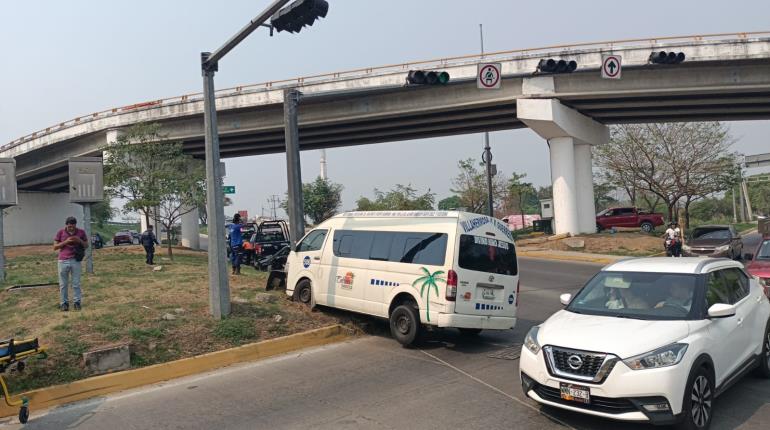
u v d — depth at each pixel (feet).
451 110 99.14
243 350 30.45
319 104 101.40
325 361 29.94
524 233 129.39
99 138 117.08
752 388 23.35
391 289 33.68
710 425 19.26
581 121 105.09
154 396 24.86
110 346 27.50
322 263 38.29
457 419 20.61
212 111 35.17
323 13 29.84
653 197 179.83
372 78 98.84
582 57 92.68
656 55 54.85
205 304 36.68
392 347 32.96
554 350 19.20
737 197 266.57
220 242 34.53
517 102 95.04
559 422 19.99
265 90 101.96
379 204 134.21
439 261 31.73
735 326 21.44
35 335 28.99
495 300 33.14
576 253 94.38
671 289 21.62
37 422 22.09
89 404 24.13
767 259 41.81
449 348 32.60
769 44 85.66
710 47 87.04
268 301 39.19
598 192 155.22
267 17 30.25
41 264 66.28
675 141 115.14
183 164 77.66
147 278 47.75
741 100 96.48
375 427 20.10
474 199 141.59
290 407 22.66
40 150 130.62
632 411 17.66
